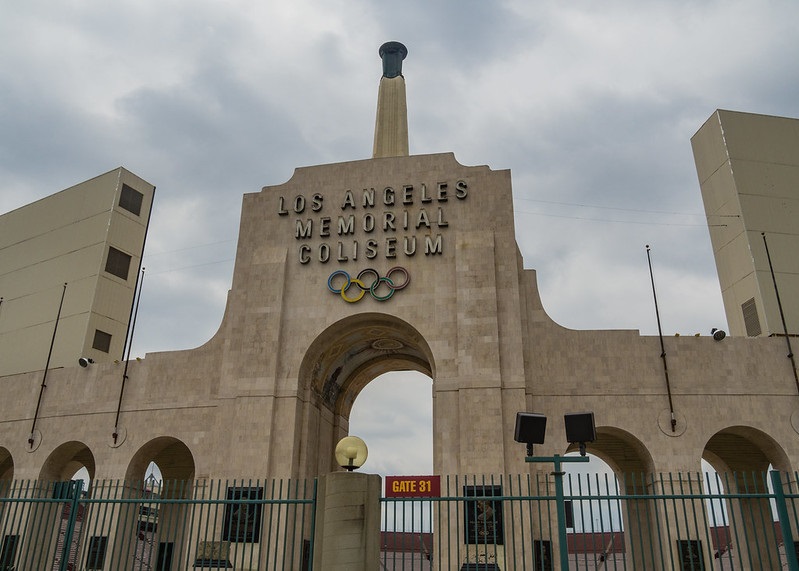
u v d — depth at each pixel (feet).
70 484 81.82
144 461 143.74
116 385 146.51
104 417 144.46
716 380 128.57
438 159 148.66
